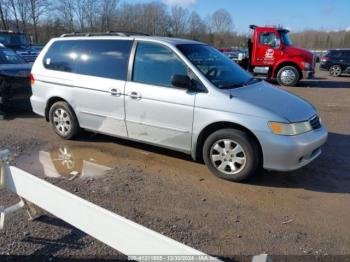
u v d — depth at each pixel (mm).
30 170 4836
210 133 4699
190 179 4598
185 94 4668
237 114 4352
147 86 4984
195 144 4719
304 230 3459
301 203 4016
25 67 8586
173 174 4750
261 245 3195
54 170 4848
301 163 4352
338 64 20984
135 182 4477
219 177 4629
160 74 4941
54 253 3004
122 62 5285
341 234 3398
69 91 5844
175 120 4777
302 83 16609
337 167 5070
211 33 63594
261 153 4402
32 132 6695
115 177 4625
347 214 3789
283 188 4387
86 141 6102
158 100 4859
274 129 4207
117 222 2209
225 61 5418
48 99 6172
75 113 5891
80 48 5797
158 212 3738
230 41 63125
